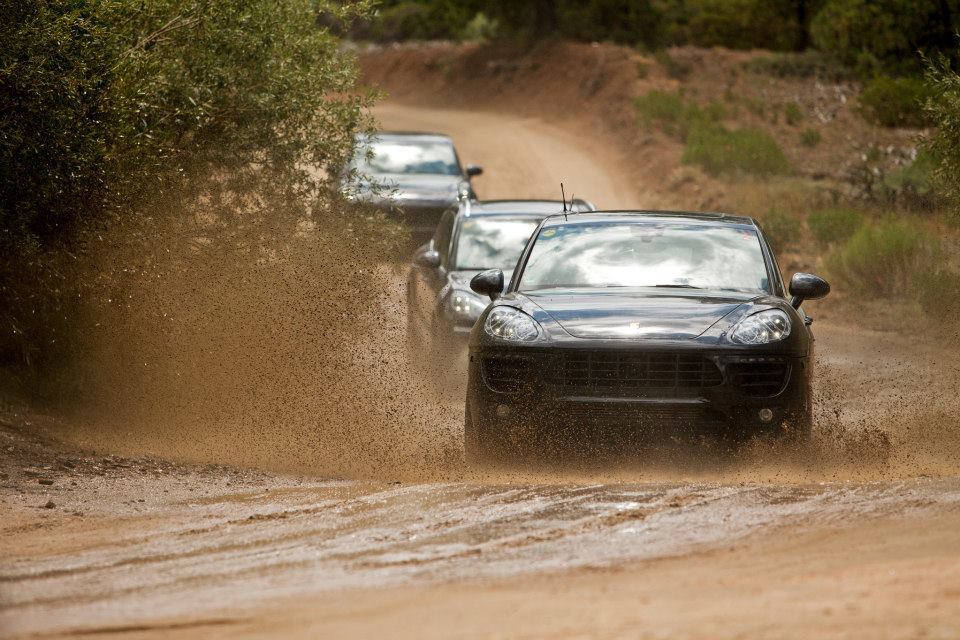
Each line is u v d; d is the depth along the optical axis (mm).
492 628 13820
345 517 23188
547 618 14219
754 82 194500
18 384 36000
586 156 158000
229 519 23578
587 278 32625
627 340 28016
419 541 20641
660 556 18781
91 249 36125
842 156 143500
